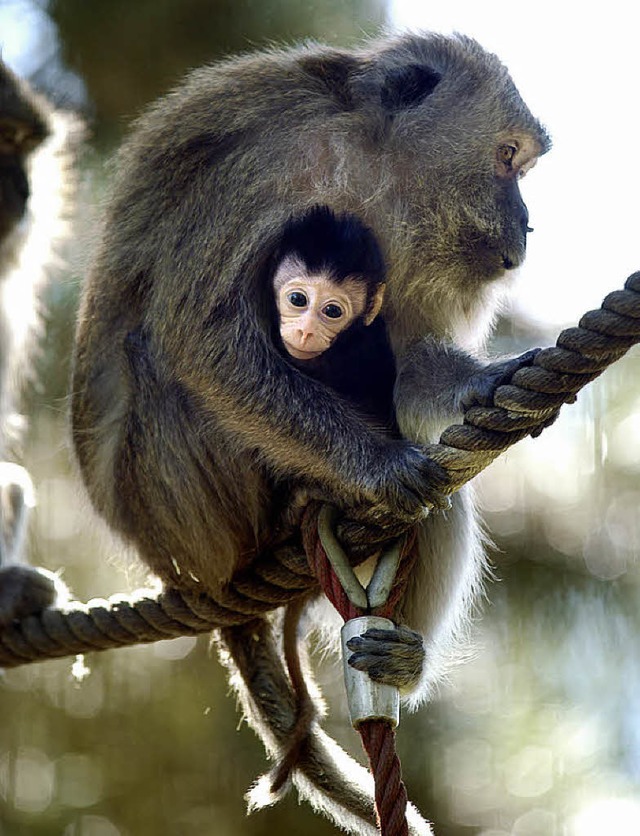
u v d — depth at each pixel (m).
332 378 11.46
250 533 11.38
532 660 17.94
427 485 10.14
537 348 9.91
